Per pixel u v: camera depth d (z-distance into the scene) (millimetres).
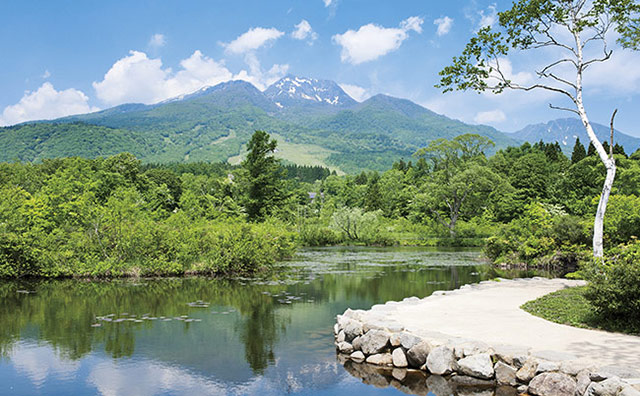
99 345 8742
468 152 56781
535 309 9477
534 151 71188
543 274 20719
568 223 22734
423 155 56969
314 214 79062
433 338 7129
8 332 9766
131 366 7520
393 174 85375
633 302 7371
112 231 19750
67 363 7684
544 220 24047
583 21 13023
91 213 19797
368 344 7695
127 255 19578
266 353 8227
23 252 18234
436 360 6770
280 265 25000
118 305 12891
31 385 6676
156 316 11414
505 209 51719
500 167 62312
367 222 49875
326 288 16078
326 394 6332
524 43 13914
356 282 17672
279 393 6383
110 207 20547
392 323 7949
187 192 47781
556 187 50250
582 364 5566
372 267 23891
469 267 23984
